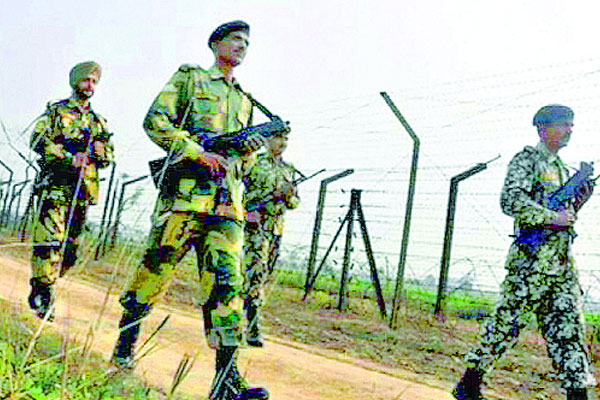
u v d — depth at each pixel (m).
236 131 3.65
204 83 3.69
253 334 6.01
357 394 4.63
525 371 6.32
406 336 8.05
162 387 3.59
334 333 7.86
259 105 3.89
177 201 3.44
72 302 5.71
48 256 4.98
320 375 5.12
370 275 10.34
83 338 2.63
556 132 4.20
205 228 3.48
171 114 3.58
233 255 3.48
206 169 3.46
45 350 3.08
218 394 3.25
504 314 4.13
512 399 5.28
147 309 3.56
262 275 6.12
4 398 2.15
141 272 3.46
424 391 5.11
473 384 4.18
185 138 3.47
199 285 3.51
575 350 3.99
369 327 8.64
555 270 4.05
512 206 4.08
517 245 4.14
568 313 4.02
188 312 7.87
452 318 10.07
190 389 3.78
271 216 6.22
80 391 2.45
